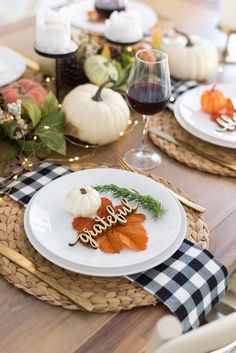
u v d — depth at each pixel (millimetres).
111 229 1021
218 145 1310
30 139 1223
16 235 1043
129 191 1097
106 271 960
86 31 1740
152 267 974
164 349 764
